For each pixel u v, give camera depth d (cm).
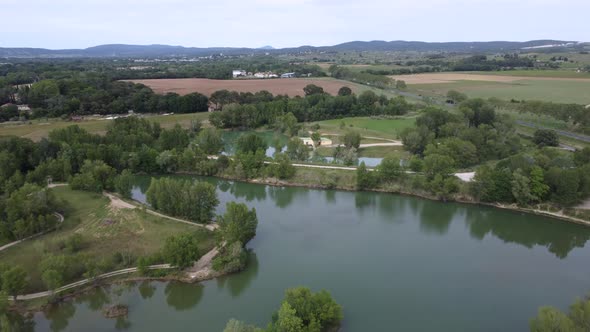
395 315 7544
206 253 9512
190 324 7344
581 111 19638
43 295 7931
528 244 10606
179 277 8562
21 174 13700
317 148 18625
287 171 14662
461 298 8100
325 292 7081
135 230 10375
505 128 18200
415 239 10706
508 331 7162
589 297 7788
